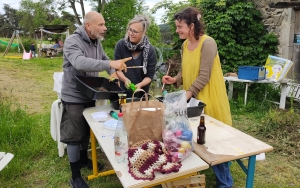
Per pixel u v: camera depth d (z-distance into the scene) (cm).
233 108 497
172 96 169
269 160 318
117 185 267
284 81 484
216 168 224
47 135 366
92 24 229
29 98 611
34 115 475
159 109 167
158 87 566
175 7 687
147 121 165
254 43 602
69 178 281
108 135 188
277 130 388
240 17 577
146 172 137
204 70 225
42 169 300
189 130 163
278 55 592
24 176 287
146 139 167
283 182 274
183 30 226
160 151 151
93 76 256
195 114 221
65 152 330
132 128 163
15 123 397
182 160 153
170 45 739
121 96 220
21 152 322
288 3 562
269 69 503
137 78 288
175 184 176
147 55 282
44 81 834
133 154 145
